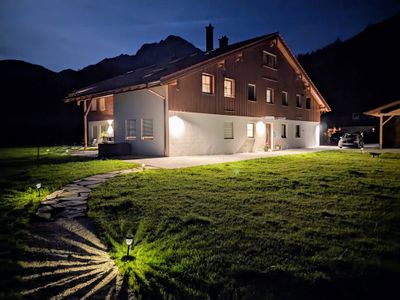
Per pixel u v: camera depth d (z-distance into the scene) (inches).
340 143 1037.8
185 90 626.2
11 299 108.2
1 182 321.4
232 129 759.1
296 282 117.5
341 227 177.5
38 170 413.4
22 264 136.4
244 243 154.1
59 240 166.9
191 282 120.0
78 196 260.8
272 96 916.6
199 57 802.8
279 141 947.3
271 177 348.5
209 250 146.6
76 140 1403.8
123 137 712.4
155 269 131.2
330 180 331.9
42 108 1770.4
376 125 1571.1
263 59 872.3
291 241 155.4
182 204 227.1
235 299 107.4
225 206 221.6
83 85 2265.0
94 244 162.1
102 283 121.6
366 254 140.6
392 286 115.1
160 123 609.9
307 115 1117.7
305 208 217.6
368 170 412.2
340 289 113.2
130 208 218.4
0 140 1309.1
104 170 407.5
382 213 204.1
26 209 220.4
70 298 111.0
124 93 706.2
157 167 438.3
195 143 653.3
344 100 2315.5
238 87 773.3
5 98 1776.6
